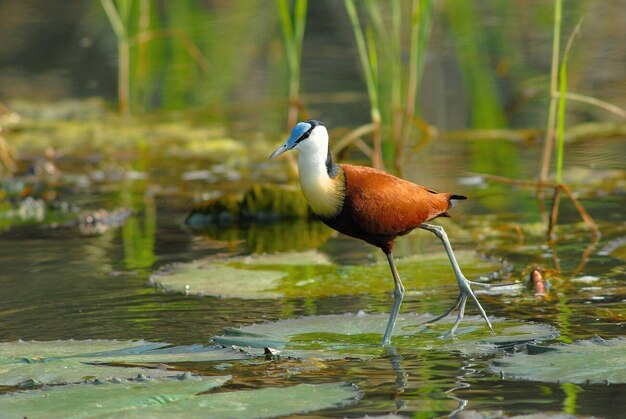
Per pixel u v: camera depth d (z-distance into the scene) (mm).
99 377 7637
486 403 7293
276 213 14664
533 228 13297
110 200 15758
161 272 11555
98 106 22266
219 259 12289
